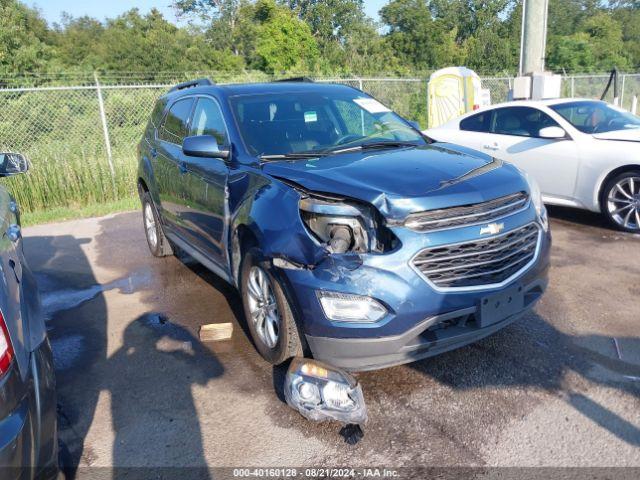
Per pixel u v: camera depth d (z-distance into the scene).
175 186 5.19
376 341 3.05
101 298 5.44
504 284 3.27
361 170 3.48
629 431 2.98
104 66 33.03
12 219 3.18
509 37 48.38
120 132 12.19
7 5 26.94
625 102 20.03
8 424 2.14
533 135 7.43
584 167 6.81
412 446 2.97
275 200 3.47
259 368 3.87
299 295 3.19
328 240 3.19
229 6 47.28
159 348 4.28
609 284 5.00
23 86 20.42
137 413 3.43
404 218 3.04
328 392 3.16
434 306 3.05
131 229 8.13
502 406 3.25
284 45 34.75
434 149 4.09
